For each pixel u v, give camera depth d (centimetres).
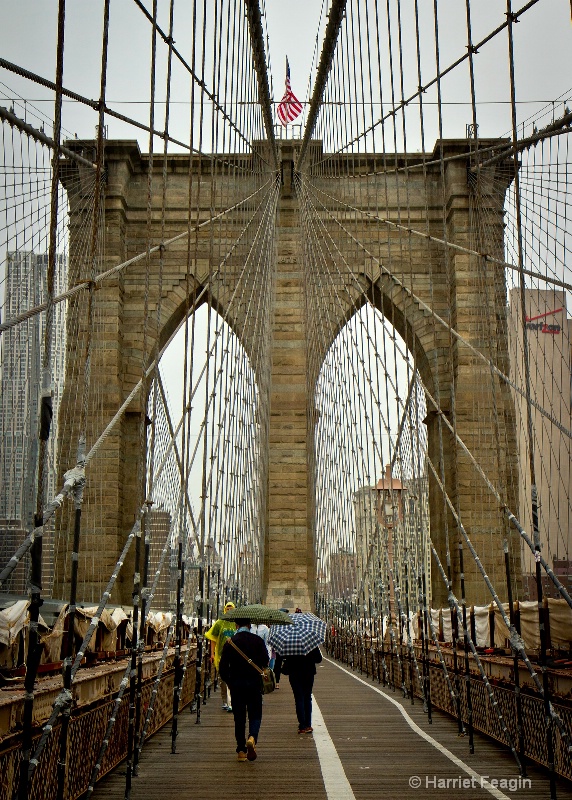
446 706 1294
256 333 3447
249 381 3183
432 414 3625
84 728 782
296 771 855
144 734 946
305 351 3838
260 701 925
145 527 1057
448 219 3691
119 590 3362
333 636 3119
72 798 733
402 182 3838
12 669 975
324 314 3747
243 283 3650
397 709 1398
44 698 764
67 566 3238
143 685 1119
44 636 1092
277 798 734
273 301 3847
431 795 742
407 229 1908
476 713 1126
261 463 3397
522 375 3447
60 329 3381
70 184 3528
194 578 3142
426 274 3741
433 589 3466
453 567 3362
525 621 1258
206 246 3731
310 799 727
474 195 3575
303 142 3938
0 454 1633
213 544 1975
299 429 3741
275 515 3641
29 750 545
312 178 3912
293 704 1500
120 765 908
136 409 3541
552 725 811
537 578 781
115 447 3388
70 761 730
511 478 3306
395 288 3762
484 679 991
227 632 1236
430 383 3650
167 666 1391
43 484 578
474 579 3269
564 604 1093
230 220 3428
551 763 725
